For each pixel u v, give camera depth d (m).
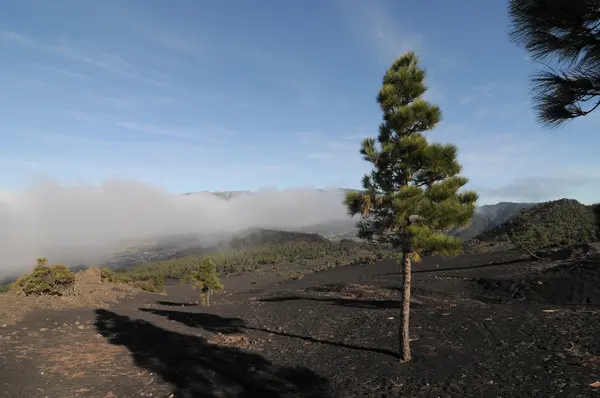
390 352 9.30
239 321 16.61
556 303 16.31
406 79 8.45
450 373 7.29
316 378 8.06
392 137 8.71
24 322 15.27
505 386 6.38
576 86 3.12
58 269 23.69
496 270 27.92
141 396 7.68
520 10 3.24
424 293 22.52
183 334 14.17
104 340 13.12
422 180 8.15
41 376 8.72
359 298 21.78
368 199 7.97
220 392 7.73
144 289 41.59
